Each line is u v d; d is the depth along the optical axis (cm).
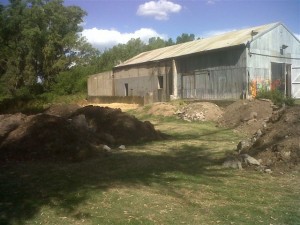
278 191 719
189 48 2869
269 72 2361
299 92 2586
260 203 645
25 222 575
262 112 1755
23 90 4888
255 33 2319
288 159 889
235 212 600
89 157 1080
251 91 2220
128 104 3241
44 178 846
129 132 1432
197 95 2605
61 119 1233
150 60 3109
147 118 2266
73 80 4888
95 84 4138
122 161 1032
